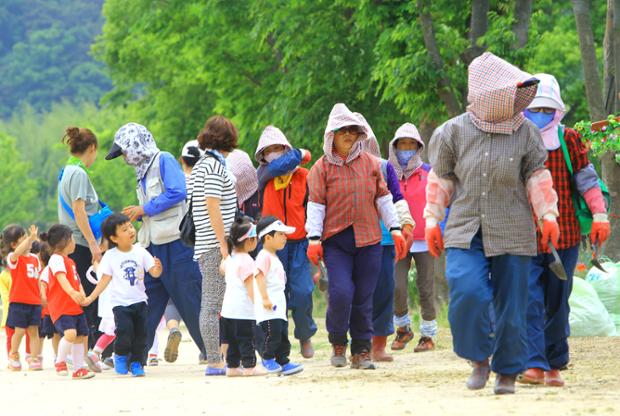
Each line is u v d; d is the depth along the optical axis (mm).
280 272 22328
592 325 27641
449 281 16219
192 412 16219
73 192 25125
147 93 96000
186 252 23875
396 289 27844
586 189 17688
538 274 17469
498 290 16250
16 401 19188
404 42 43875
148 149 24250
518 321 16047
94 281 25609
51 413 17125
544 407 14125
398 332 28188
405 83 40625
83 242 25672
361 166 21906
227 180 22828
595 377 18938
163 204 23719
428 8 40531
